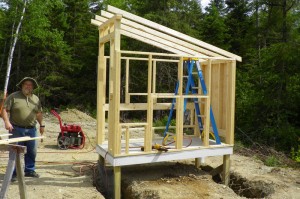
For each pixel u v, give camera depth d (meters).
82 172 7.22
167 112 19.91
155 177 6.89
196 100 7.17
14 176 6.17
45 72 23.83
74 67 24.98
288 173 7.83
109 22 6.14
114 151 5.82
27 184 6.10
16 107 5.92
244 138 13.04
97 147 6.87
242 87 14.96
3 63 24.56
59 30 24.81
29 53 24.47
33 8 19.86
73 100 24.89
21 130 6.02
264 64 13.63
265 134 12.48
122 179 6.77
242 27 21.48
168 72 19.20
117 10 6.13
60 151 9.41
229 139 7.02
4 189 4.06
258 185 6.77
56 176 6.79
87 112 23.48
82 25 26.19
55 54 23.38
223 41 21.86
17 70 23.70
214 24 21.72
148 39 6.54
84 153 9.21
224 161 7.09
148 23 6.44
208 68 6.64
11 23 21.53
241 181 7.19
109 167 7.20
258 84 14.02
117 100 5.77
